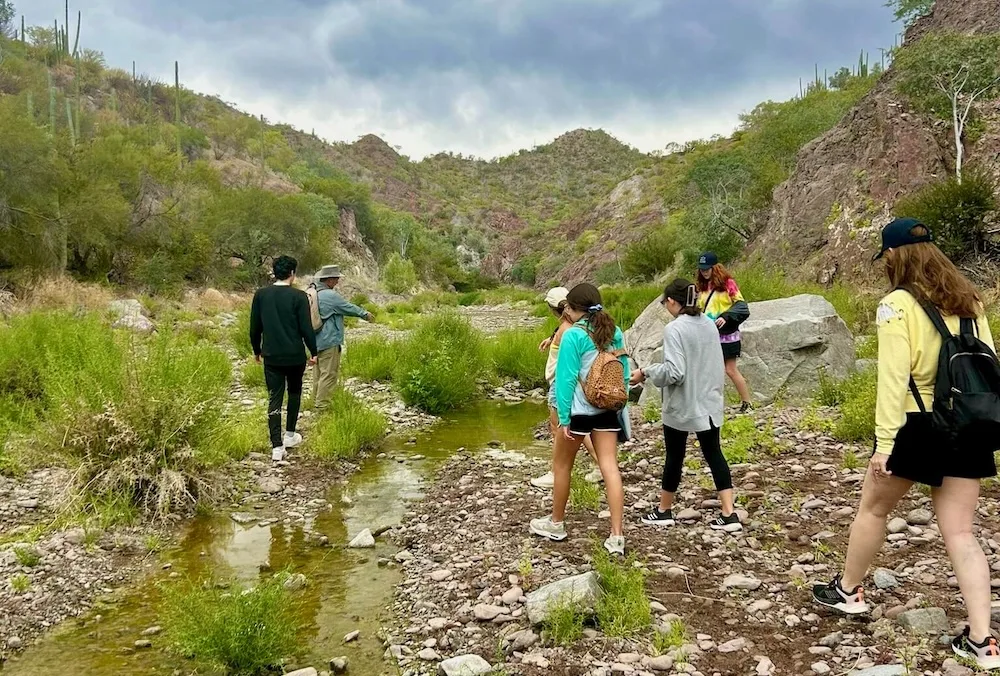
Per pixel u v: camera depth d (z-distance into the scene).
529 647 3.91
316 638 4.25
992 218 17.56
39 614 4.51
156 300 29.08
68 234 28.73
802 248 24.14
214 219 41.50
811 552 4.88
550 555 5.09
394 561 5.37
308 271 50.81
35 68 65.88
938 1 28.44
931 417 3.18
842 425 7.63
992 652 3.23
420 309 40.09
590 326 4.95
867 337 13.46
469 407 11.40
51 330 10.79
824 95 44.72
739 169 39.84
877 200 21.42
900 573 4.40
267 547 5.66
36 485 6.67
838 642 3.72
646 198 90.81
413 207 184.38
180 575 5.13
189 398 6.70
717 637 3.87
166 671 3.92
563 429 5.02
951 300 3.18
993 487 5.76
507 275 129.50
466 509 6.36
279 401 7.89
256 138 98.19
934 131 21.44
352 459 8.12
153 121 81.69
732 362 8.85
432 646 4.07
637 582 4.31
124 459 6.15
